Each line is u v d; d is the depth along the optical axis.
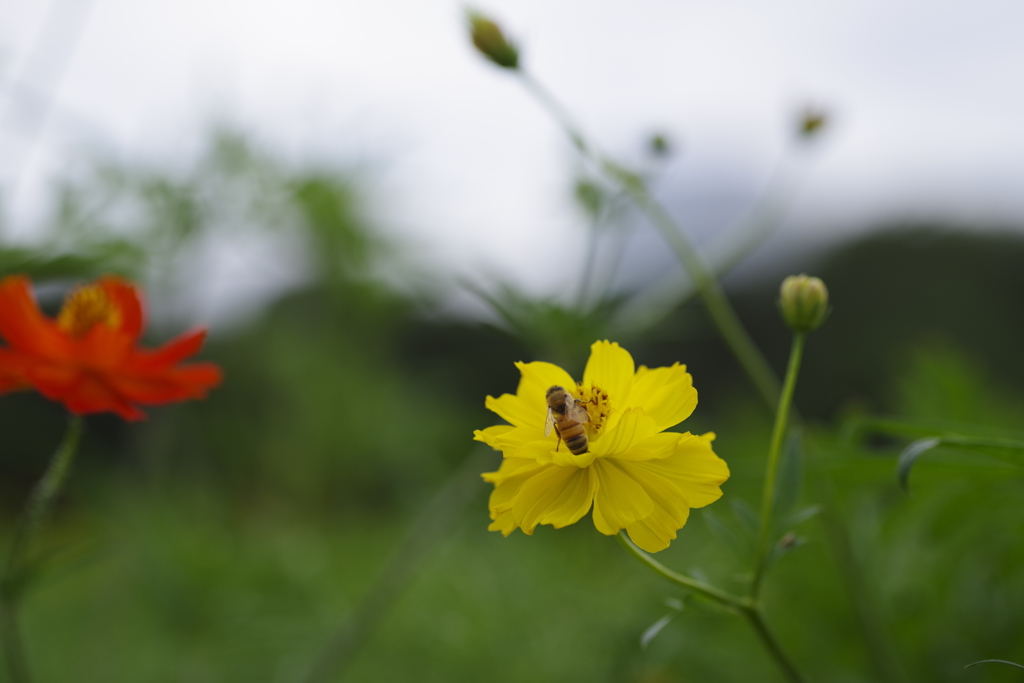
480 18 0.35
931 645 0.38
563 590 0.48
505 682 0.45
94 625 0.51
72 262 0.46
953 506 0.37
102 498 0.53
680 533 0.47
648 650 0.41
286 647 0.49
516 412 0.28
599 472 0.26
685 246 0.37
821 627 0.39
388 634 0.48
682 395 0.27
